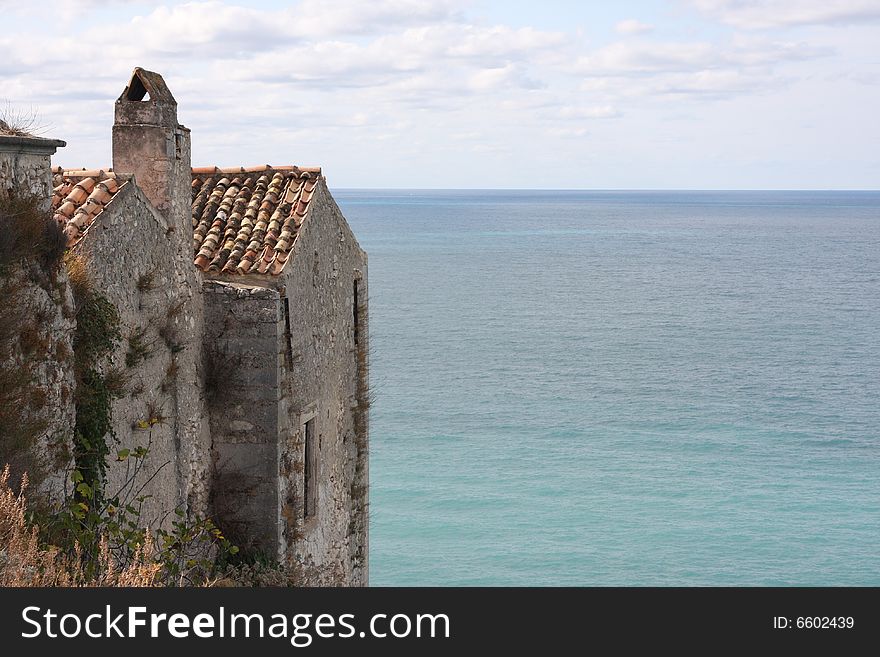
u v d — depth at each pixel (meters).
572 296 156.38
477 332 119.38
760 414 78.25
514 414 76.44
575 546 48.31
